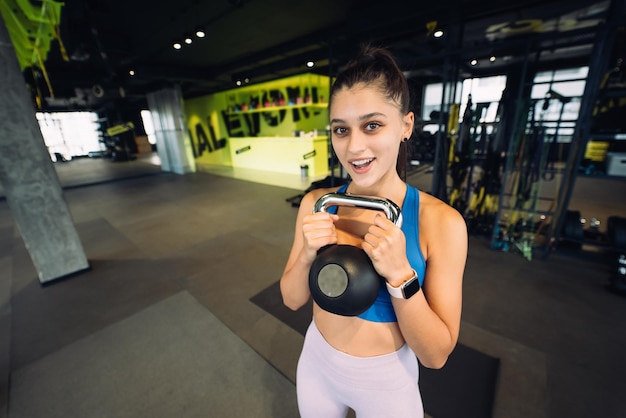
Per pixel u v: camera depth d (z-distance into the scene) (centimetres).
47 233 263
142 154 1597
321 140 797
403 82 54
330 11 391
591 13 360
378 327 62
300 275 67
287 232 383
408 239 59
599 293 224
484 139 375
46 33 345
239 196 590
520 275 252
